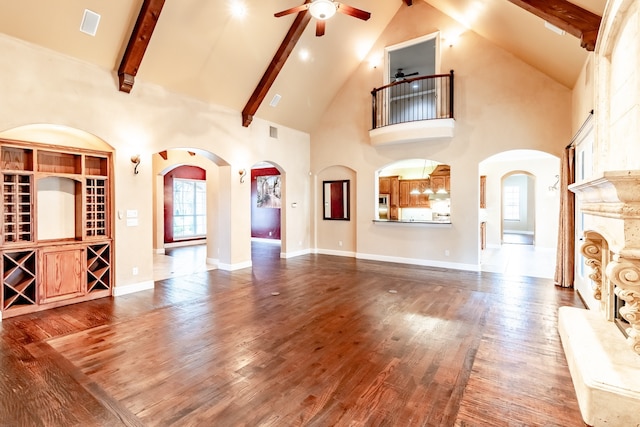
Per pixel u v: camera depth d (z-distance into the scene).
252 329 3.37
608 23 2.55
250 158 6.52
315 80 6.79
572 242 4.88
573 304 4.11
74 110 4.00
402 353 2.84
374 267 6.43
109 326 3.45
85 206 4.34
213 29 4.70
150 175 4.91
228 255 6.27
